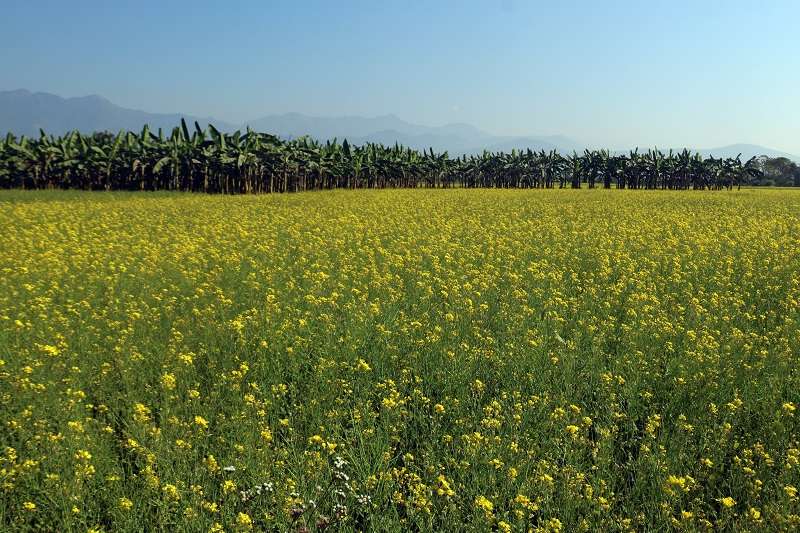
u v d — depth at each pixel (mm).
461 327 9656
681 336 9445
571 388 7316
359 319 9609
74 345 8688
